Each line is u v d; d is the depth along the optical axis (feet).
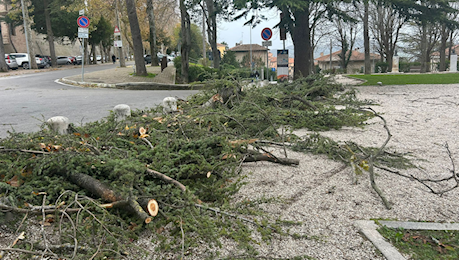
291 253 8.91
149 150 13.51
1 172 11.30
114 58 181.57
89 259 7.97
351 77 73.82
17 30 161.89
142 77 69.72
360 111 24.89
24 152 12.41
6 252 8.80
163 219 9.82
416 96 41.24
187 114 19.72
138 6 122.31
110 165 10.71
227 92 23.22
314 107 26.04
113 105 33.96
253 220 10.19
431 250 8.84
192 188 12.26
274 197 12.00
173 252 8.96
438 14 49.65
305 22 53.78
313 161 16.55
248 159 15.61
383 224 10.10
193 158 12.85
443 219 10.54
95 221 9.43
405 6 49.26
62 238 8.97
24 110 30.53
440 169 15.17
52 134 14.33
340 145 17.65
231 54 136.67
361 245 9.17
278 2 46.42
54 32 138.72
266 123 20.80
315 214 10.99
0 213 9.71
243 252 8.97
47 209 9.78
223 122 19.72
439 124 24.66
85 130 16.83
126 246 9.12
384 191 12.73
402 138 20.71
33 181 10.92
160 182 11.50
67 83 63.72
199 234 9.39
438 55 217.77
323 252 8.91
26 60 125.39
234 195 12.50
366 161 13.74
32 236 9.47
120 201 9.66
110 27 157.17
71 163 10.93
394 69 131.23
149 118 16.83
